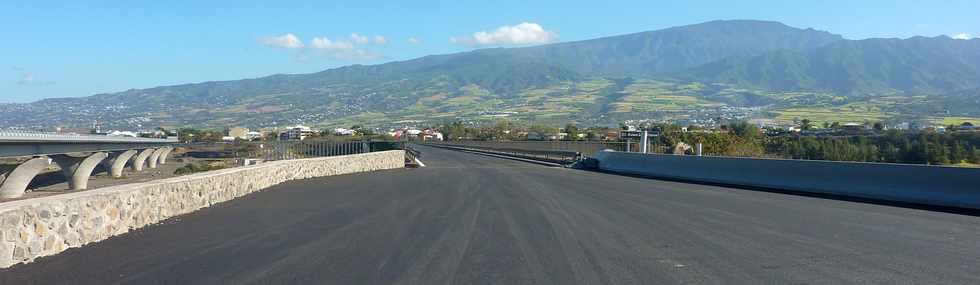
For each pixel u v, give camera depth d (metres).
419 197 18.53
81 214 10.51
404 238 11.08
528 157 51.28
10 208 8.91
